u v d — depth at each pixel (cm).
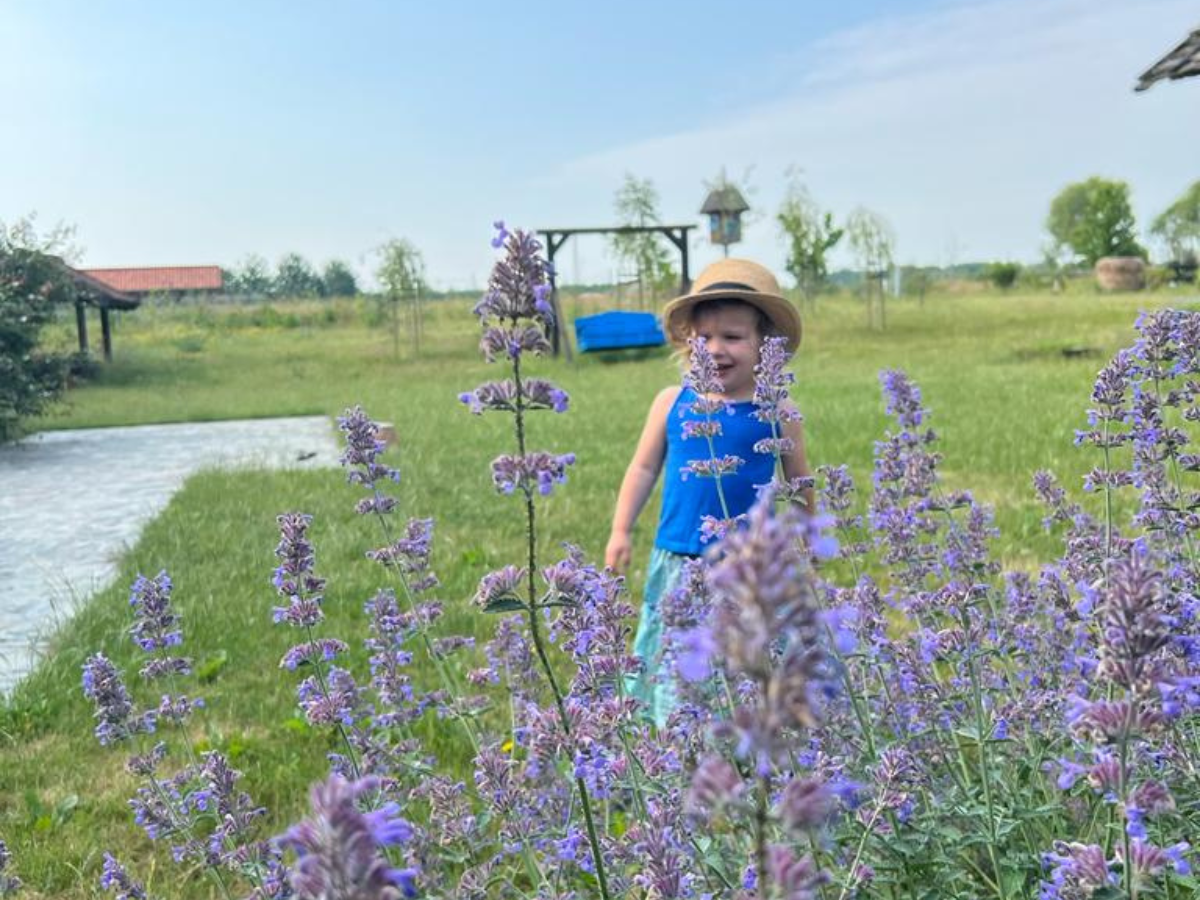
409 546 383
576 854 283
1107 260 5719
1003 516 741
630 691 392
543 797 329
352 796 102
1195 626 250
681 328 447
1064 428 1138
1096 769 177
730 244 3734
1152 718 163
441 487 1071
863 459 1052
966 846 283
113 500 1180
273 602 676
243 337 4866
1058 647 350
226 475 1216
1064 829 288
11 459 1609
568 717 229
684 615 285
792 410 425
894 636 487
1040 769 306
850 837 263
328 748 470
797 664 103
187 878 361
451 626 599
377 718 371
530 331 208
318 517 936
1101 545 346
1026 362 2119
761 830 114
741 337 431
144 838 401
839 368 2225
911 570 410
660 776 256
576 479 1070
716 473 340
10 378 1800
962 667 339
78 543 947
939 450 1055
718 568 101
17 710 516
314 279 9575
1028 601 361
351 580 713
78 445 1758
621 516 452
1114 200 7944
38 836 403
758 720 101
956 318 3697
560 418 1653
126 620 647
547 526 859
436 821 301
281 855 296
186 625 627
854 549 413
